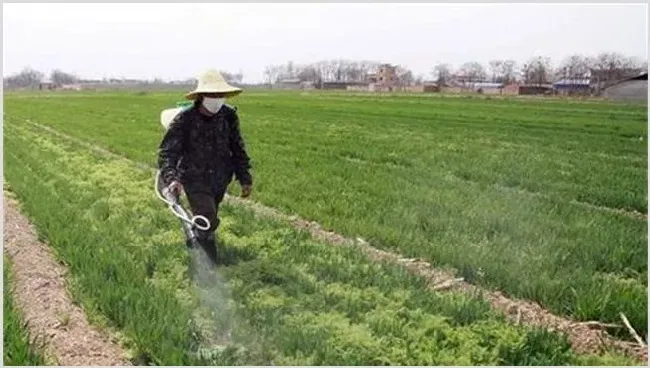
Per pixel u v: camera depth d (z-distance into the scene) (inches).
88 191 438.9
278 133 832.9
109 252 293.1
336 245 321.7
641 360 214.7
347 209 394.3
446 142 759.1
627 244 320.5
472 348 209.6
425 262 306.7
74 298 253.9
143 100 1208.8
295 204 410.3
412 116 1117.1
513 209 395.2
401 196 437.1
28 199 400.8
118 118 922.1
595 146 708.7
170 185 286.2
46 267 291.7
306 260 293.4
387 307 241.4
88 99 1226.0
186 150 295.4
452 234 340.2
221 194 305.3
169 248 303.0
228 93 284.0
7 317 222.5
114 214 375.6
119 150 628.4
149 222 353.4
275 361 202.2
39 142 693.3
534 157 631.2
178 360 197.8
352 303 243.0
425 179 508.4
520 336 217.3
